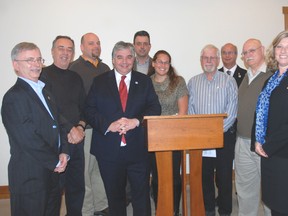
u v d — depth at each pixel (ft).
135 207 7.44
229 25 13.51
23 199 5.98
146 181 7.41
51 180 6.55
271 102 5.98
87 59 9.80
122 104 7.30
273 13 13.76
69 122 7.88
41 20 12.22
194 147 5.96
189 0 13.19
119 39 12.79
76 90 8.41
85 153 9.56
